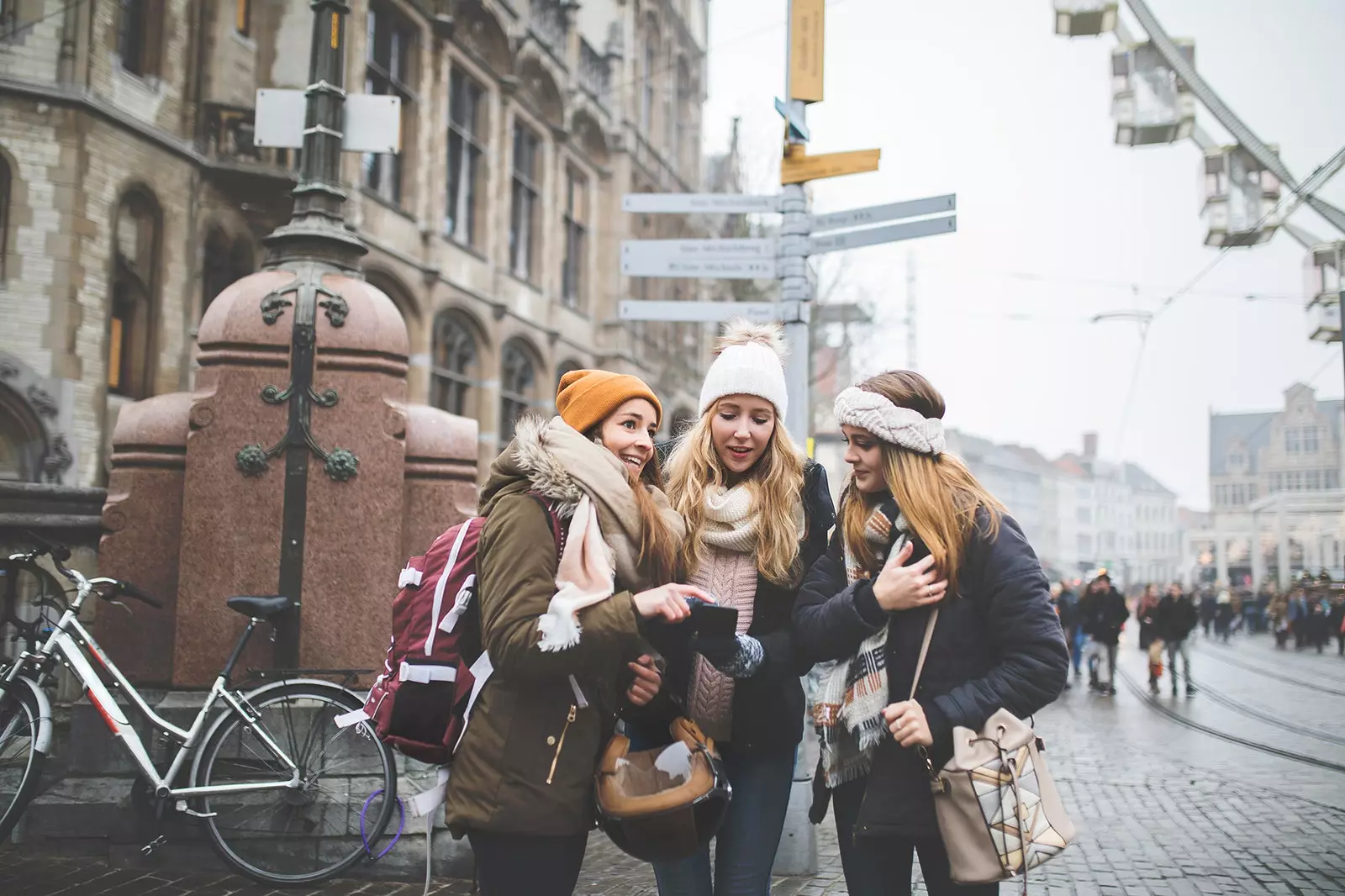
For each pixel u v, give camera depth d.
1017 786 2.22
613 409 2.47
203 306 13.88
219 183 13.80
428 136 16.42
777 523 2.62
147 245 12.88
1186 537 111.94
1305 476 101.56
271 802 4.60
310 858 4.58
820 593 2.55
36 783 4.50
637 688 2.31
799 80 6.08
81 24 11.90
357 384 5.08
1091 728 11.38
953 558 2.33
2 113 11.49
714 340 2.87
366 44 14.84
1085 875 4.93
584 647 2.08
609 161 23.98
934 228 5.80
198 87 13.60
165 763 4.68
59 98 11.70
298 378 5.05
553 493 2.21
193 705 4.84
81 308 11.86
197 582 4.96
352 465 5.02
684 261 6.38
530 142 20.66
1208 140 14.98
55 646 4.69
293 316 5.08
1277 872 5.00
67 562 5.62
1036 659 2.26
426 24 16.41
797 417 6.00
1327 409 100.62
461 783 2.20
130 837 4.71
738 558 2.66
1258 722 11.95
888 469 2.44
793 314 6.07
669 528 2.40
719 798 2.26
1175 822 6.20
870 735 2.35
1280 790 7.33
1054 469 134.50
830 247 6.08
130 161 12.52
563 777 2.18
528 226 20.56
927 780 2.35
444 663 2.30
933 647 2.36
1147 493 150.00
